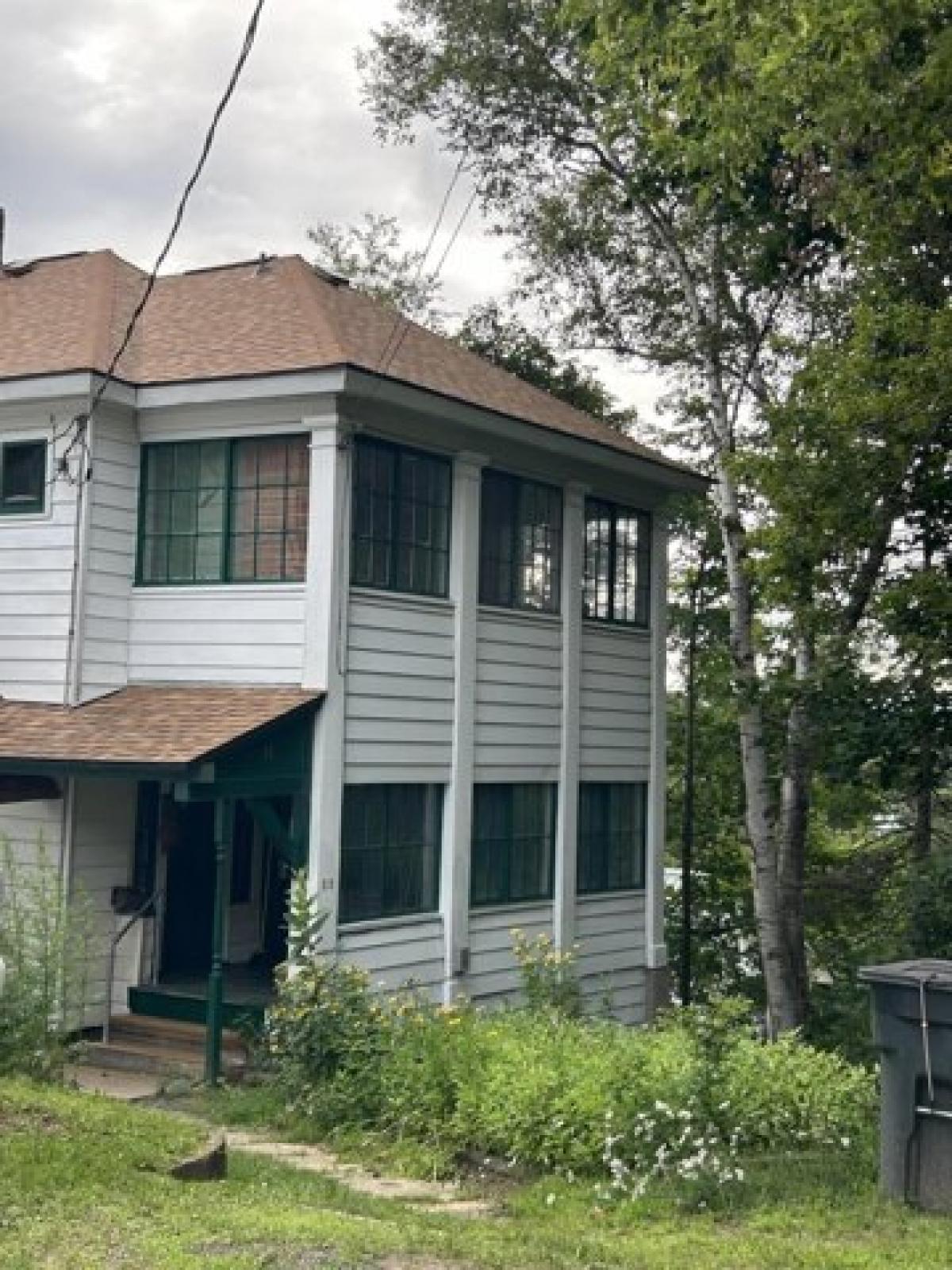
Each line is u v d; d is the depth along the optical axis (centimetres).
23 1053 907
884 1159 682
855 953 1903
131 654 1381
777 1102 855
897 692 1309
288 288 1510
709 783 2480
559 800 1627
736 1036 947
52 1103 738
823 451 1289
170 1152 687
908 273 1311
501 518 1542
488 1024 1025
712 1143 793
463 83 1722
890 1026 679
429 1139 884
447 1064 930
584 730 1678
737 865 2470
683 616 2314
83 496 1337
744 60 965
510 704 1542
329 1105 966
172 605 1362
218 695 1307
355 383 1265
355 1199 711
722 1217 684
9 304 1578
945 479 1311
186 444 1369
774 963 1588
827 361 1305
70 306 1516
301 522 1305
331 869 1277
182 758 1153
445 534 1451
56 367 1328
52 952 986
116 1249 524
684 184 1541
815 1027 1622
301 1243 548
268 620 1309
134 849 1402
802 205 1442
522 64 1692
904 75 1017
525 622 1570
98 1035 1325
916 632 1300
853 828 2288
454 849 1441
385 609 1352
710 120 1043
